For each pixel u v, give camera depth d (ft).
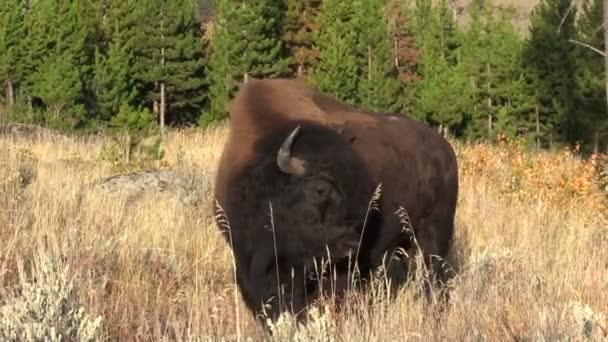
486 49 274.77
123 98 252.83
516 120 277.23
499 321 40.27
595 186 87.30
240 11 261.44
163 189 85.61
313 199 39.68
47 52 246.27
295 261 40.06
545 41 269.23
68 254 48.75
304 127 42.65
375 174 46.93
